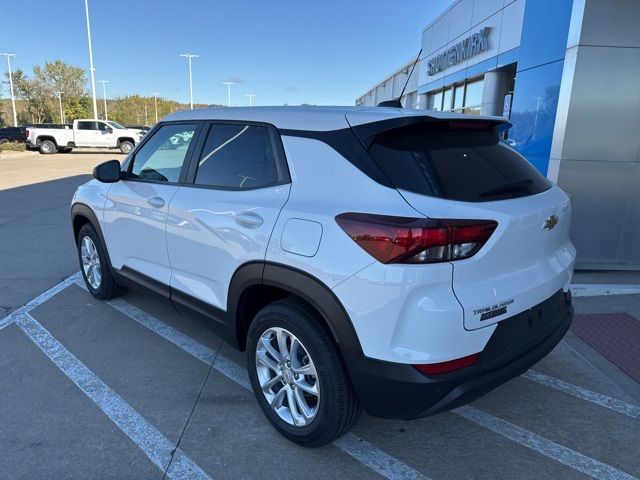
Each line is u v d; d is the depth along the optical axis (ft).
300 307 8.25
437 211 6.95
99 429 9.25
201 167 10.56
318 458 8.56
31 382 10.85
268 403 9.12
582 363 11.96
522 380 11.22
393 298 6.92
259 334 9.04
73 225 15.70
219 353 12.34
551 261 8.65
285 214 8.19
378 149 7.66
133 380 11.00
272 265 8.30
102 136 94.48
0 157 86.48
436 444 8.99
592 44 16.88
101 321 14.12
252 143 9.51
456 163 7.81
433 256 6.82
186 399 10.30
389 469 8.32
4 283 17.38
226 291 9.60
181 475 8.10
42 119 200.44
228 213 9.28
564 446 8.96
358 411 8.16
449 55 47.21
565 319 9.15
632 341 13.05
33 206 34.40
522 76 22.71
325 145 8.15
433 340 6.89
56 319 14.21
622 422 9.68
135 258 12.68
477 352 7.25
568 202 9.21
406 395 7.14
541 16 20.95
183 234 10.53
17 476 8.02
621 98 17.28
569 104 17.38
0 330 13.47
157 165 11.96
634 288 16.62
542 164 20.92
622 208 18.13
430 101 57.26
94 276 15.39
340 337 7.50
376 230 7.01
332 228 7.48
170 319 14.33
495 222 7.21
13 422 9.40
